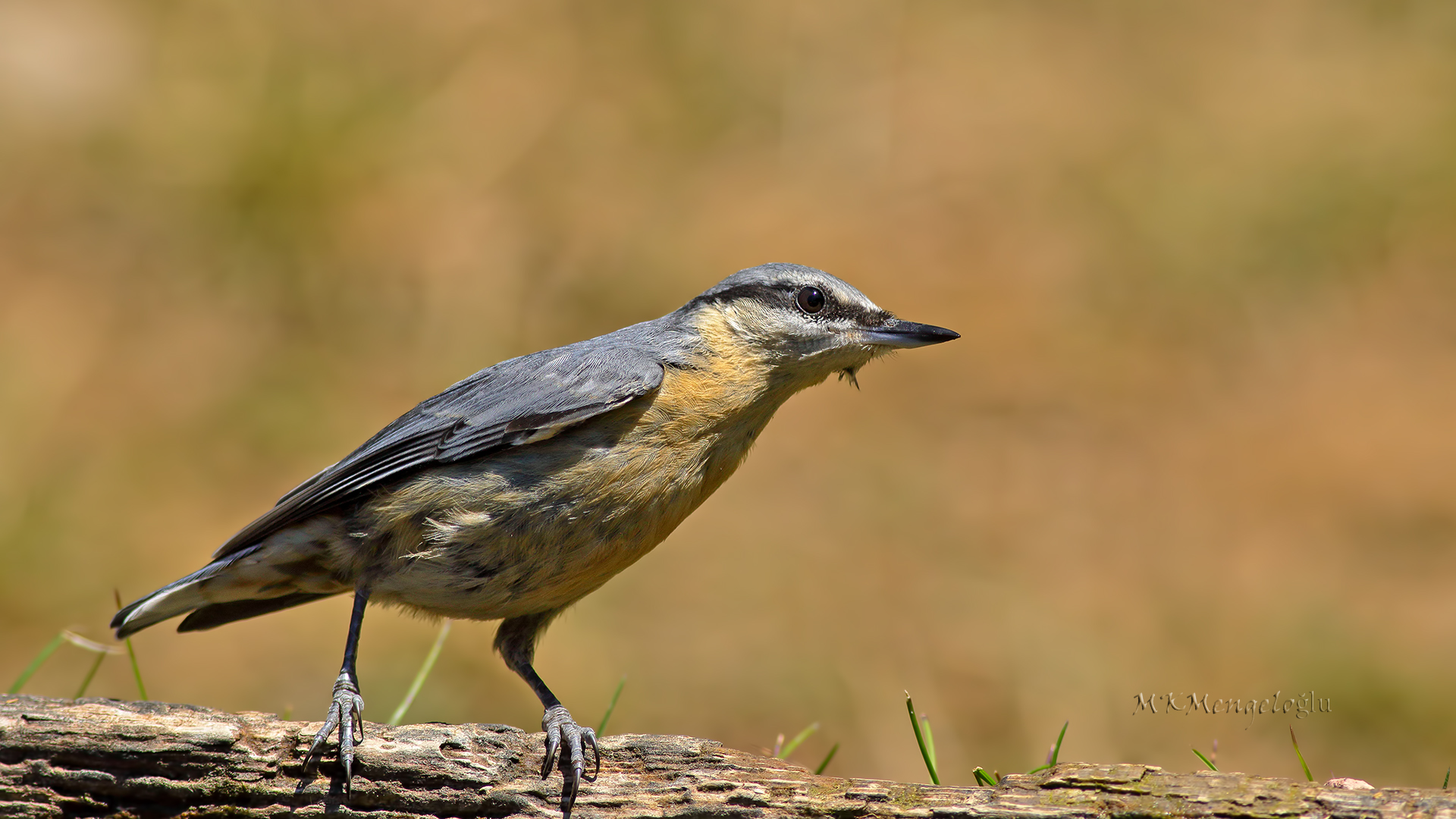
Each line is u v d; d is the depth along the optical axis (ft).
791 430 45.06
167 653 35.55
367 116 55.47
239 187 52.03
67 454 41.91
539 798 19.43
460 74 58.23
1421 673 34.73
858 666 36.22
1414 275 49.52
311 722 19.71
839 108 57.72
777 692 35.19
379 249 51.03
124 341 46.65
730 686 35.35
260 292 49.29
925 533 40.60
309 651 35.91
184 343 47.03
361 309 49.16
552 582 22.62
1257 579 38.65
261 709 34.01
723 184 54.44
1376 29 61.16
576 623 37.17
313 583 23.57
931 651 36.52
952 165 54.95
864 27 62.03
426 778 19.30
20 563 37.93
